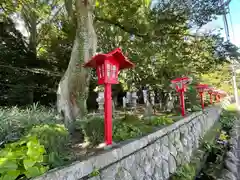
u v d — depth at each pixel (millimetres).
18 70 6195
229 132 7270
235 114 11461
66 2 4301
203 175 3639
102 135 2633
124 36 6051
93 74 6320
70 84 3701
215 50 5617
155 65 5957
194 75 7426
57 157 1771
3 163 1341
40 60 7098
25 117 2742
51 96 6926
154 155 2873
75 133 3197
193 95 6879
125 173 2195
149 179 2578
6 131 2188
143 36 5164
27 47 7023
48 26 7730
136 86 6797
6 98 5762
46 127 2039
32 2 5922
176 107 6230
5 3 5410
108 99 2266
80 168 1688
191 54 5926
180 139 3984
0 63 5980
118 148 2180
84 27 3750
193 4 4613
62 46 7289
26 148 1557
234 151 5121
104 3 5098
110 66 2279
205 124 6477
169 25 4777
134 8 4883
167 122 3801
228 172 3795
